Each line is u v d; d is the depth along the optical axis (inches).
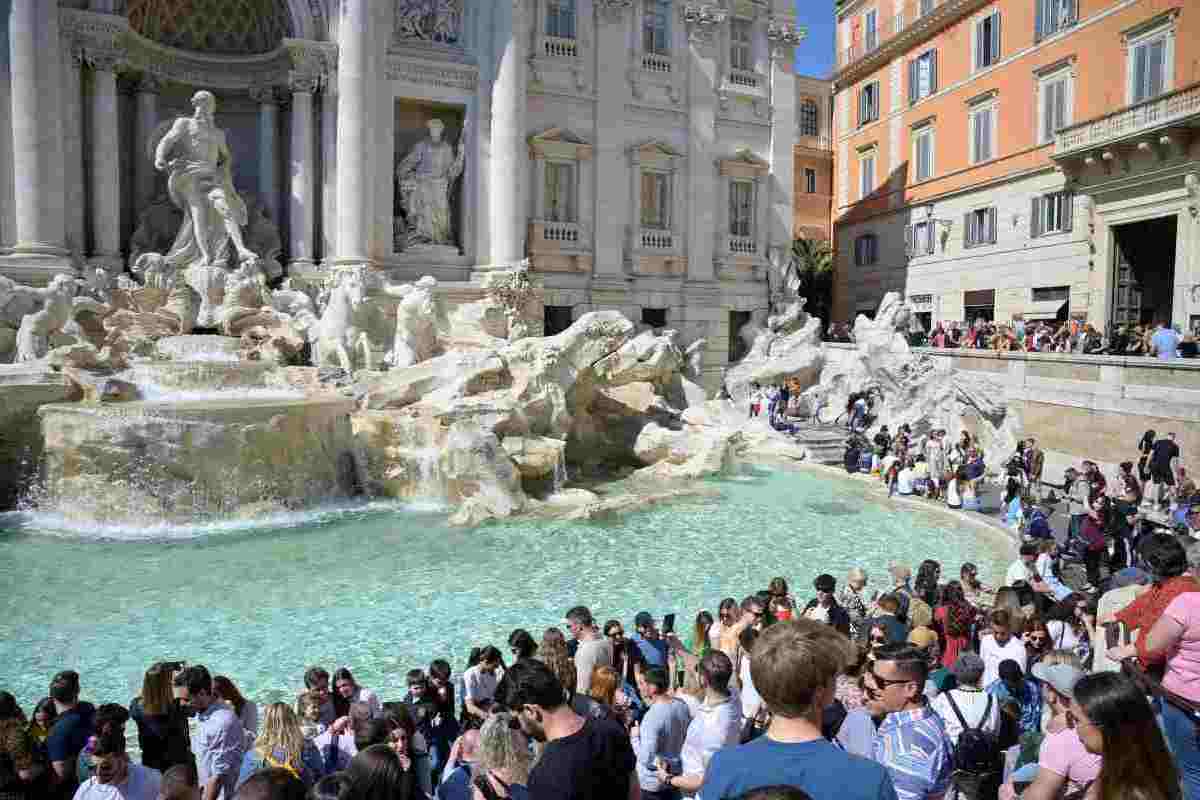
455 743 256.7
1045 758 182.2
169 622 488.4
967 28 1378.0
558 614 512.7
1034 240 1233.4
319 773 245.0
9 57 970.1
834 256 1825.8
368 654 448.5
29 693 396.8
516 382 891.4
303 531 695.1
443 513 764.0
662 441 988.6
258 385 880.9
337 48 1115.9
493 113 1213.7
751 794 104.9
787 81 1518.2
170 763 261.6
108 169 1047.0
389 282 1098.7
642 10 1381.6
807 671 142.1
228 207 1034.7
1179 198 940.6
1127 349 901.2
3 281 888.3
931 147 1485.0
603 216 1364.4
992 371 1010.7
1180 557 223.3
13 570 579.8
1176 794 146.6
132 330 934.4
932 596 446.3
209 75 1165.1
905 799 192.5
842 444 1080.2
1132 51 1061.1
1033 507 690.8
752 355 1432.1
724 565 623.5
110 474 695.1
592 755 161.9
